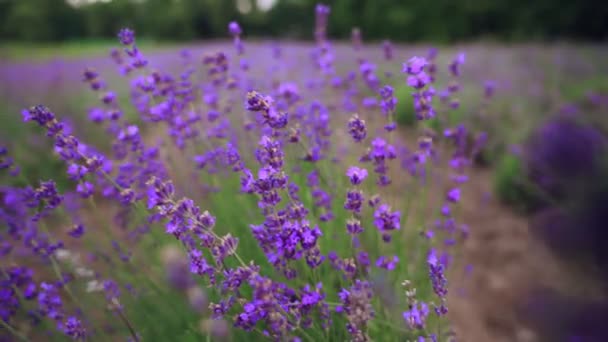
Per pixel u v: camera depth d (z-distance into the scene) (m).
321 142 2.18
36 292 1.72
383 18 23.94
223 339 1.22
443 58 9.26
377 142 1.53
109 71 8.60
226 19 30.11
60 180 3.41
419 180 2.49
